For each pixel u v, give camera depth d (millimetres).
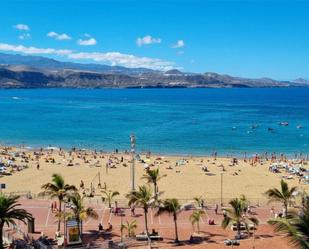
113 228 52750
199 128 182250
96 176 91188
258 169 100562
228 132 170250
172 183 84812
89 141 147750
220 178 90062
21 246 42531
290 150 132000
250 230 50188
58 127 183375
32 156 115375
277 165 102938
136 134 163875
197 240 47031
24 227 51188
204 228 52312
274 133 168125
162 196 74062
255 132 170750
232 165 105125
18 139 151875
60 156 116062
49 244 46188
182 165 104188
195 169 99500
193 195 75062
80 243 46094
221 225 50719
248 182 86500
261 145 140750
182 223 54688
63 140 150000
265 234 48219
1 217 38250
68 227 45781
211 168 100938
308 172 96312
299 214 22391
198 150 131625
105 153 123375
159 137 156875
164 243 46312
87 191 77562
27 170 96625
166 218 56812
